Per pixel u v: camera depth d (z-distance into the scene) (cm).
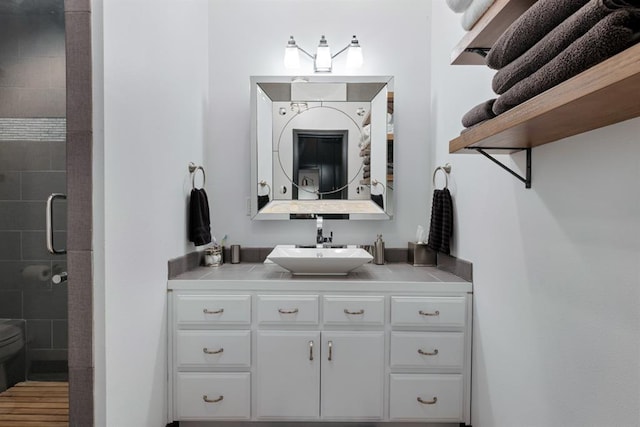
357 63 225
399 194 237
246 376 172
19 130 203
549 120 80
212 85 234
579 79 60
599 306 90
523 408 125
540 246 115
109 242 123
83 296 119
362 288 172
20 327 197
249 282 172
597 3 58
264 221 237
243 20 235
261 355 172
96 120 119
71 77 118
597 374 91
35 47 202
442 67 210
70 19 117
